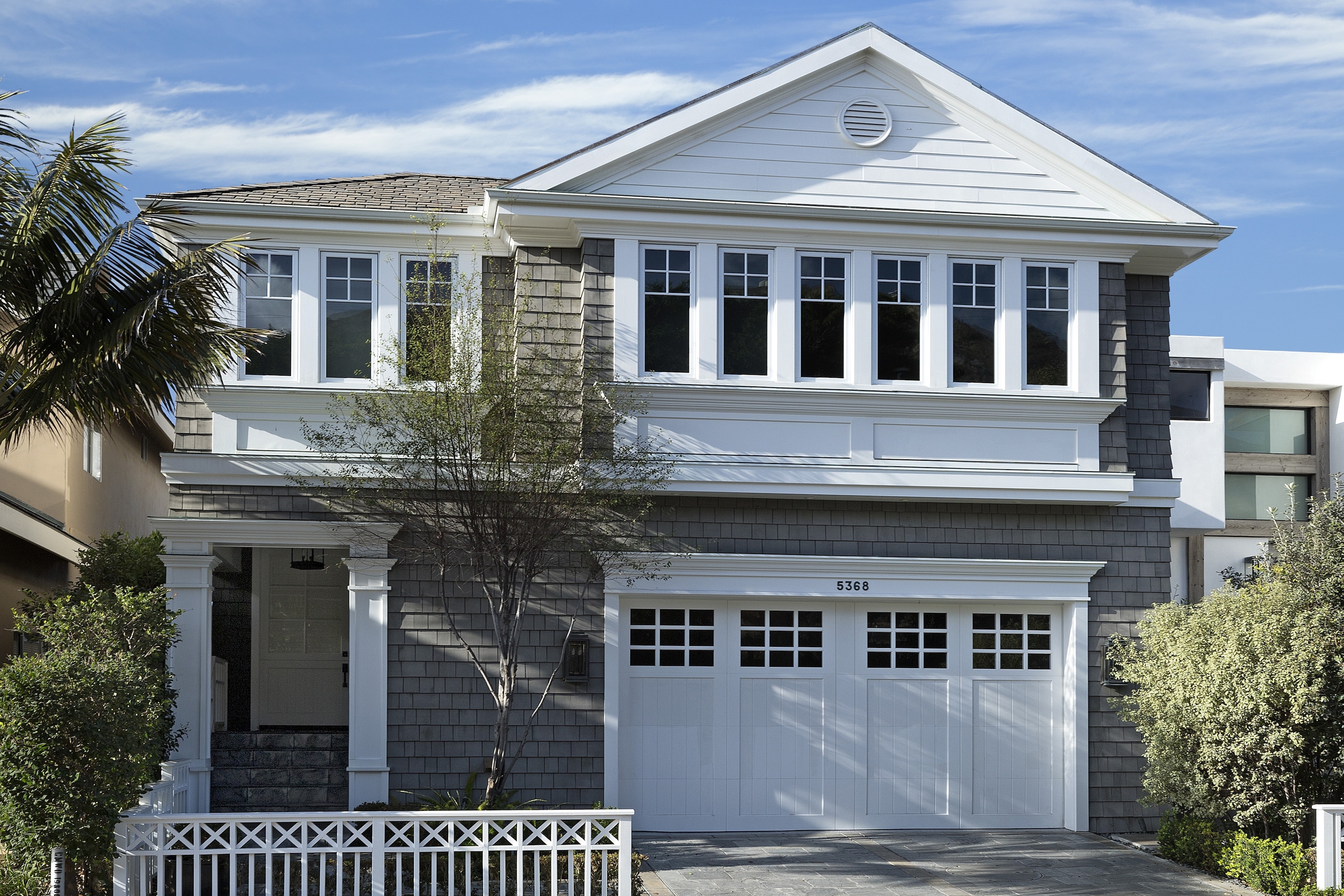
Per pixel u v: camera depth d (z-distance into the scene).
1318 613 12.26
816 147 14.65
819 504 14.63
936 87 14.77
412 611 13.89
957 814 14.73
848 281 14.51
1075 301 14.85
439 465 12.19
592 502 12.93
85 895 10.23
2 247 10.62
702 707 14.45
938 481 14.35
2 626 17.11
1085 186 15.05
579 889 11.24
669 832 14.25
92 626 11.59
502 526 12.35
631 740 14.31
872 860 12.90
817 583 14.51
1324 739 12.04
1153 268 15.55
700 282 14.17
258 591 17.41
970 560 14.66
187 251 12.84
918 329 14.59
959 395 14.39
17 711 9.61
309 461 13.82
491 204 13.93
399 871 10.45
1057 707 15.05
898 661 14.84
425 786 13.73
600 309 13.99
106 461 20.94
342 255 14.38
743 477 14.02
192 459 13.71
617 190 14.27
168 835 10.36
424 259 14.46
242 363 14.02
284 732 16.02
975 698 14.91
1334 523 14.43
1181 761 12.88
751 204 14.06
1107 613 15.05
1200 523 24.56
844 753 14.62
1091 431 14.80
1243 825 12.59
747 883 11.79
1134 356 15.57
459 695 13.85
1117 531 15.18
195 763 13.28
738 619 14.60
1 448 18.59
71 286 10.41
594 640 14.11
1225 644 12.59
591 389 13.47
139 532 23.59
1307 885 11.37
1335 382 26.12
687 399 14.02
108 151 10.91
